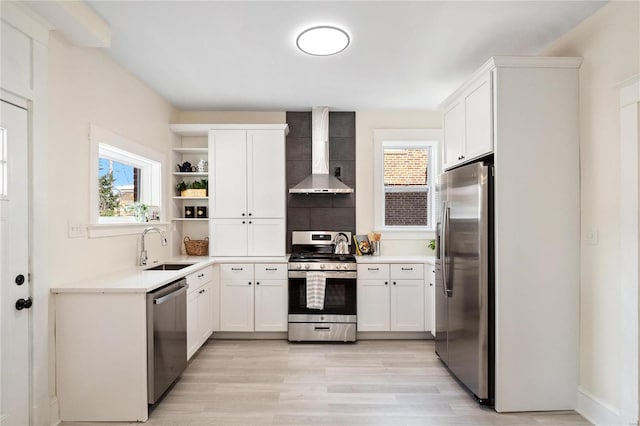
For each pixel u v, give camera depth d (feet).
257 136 13.57
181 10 7.41
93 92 8.84
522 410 8.01
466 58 9.73
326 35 8.41
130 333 7.57
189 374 9.93
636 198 6.61
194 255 13.91
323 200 14.70
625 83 6.72
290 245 14.61
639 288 6.61
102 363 7.57
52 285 7.46
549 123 8.02
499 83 7.95
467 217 8.77
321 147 14.11
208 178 13.99
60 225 7.68
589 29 7.74
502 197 7.98
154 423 7.57
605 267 7.37
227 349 11.84
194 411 8.04
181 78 11.06
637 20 6.64
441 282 10.41
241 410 8.09
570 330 8.05
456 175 9.40
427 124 14.75
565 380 8.04
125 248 10.29
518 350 8.00
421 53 9.41
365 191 14.70
